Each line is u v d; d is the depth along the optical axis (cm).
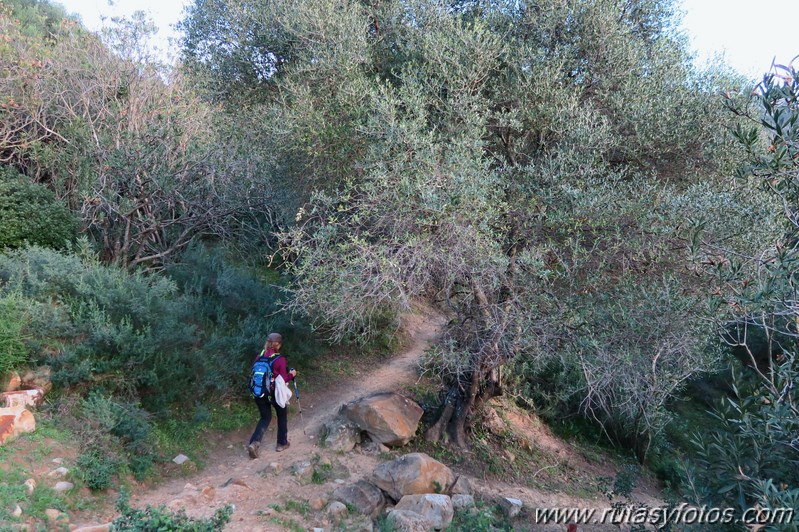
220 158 1130
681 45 938
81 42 1316
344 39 803
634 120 755
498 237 665
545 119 757
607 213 628
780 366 432
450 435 874
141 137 1086
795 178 433
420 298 749
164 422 749
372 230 668
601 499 898
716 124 776
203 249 1202
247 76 1249
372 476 690
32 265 816
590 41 800
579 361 668
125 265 1019
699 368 663
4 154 1238
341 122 764
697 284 627
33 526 466
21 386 635
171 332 812
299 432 848
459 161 615
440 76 728
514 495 802
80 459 575
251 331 984
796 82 400
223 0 1281
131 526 402
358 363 1173
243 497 614
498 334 684
